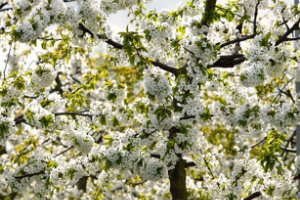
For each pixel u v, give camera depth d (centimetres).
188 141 583
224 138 952
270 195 625
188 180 855
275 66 598
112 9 629
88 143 609
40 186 618
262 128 650
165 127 560
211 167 773
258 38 578
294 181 638
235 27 817
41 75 652
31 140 833
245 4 684
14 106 645
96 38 617
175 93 572
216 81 665
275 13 738
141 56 582
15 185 615
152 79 545
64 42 720
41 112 600
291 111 560
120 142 567
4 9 764
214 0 699
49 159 629
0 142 612
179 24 693
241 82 575
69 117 703
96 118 665
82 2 592
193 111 579
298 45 633
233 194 634
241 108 573
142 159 560
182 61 661
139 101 646
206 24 650
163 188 920
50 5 581
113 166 555
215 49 585
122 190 745
